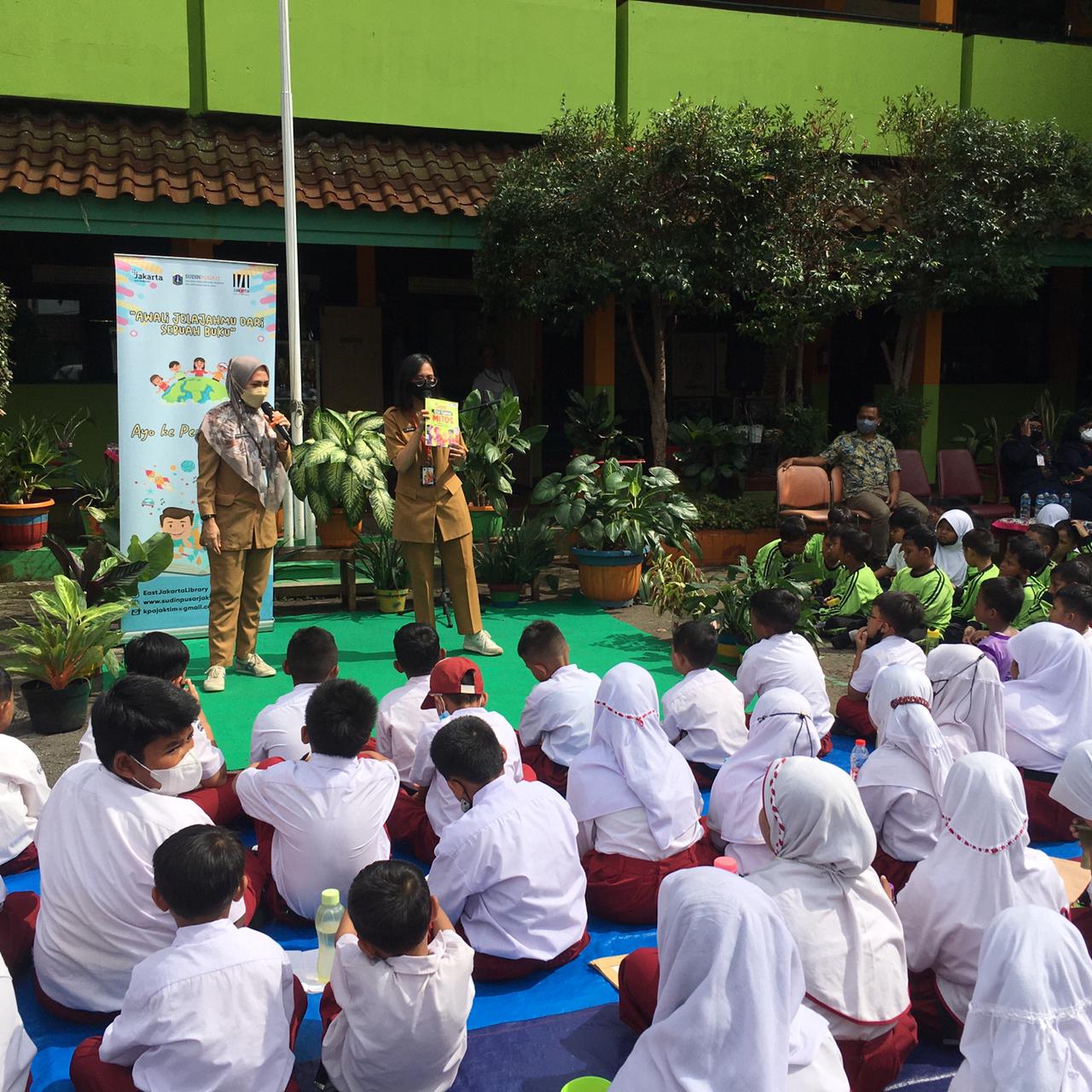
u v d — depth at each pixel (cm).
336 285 1288
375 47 1090
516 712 633
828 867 305
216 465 663
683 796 411
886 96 1241
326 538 888
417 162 1108
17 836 424
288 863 389
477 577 881
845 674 727
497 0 1116
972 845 337
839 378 1449
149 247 1172
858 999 298
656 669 727
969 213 1086
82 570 652
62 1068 324
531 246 998
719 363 1430
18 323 1127
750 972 245
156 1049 279
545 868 375
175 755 345
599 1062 331
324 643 473
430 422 693
